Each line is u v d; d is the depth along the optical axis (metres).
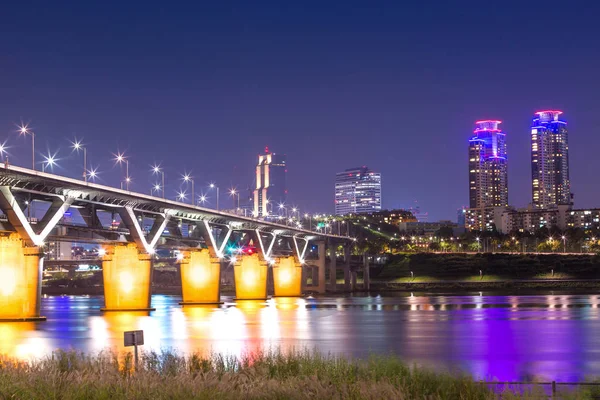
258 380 29.31
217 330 90.75
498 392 32.22
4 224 96.62
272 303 173.25
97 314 125.56
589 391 33.41
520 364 57.38
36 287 97.62
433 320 109.25
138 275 128.00
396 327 95.75
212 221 159.25
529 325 97.62
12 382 27.92
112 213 123.81
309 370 33.22
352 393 27.36
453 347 70.31
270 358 36.53
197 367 34.88
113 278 128.50
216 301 157.50
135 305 128.38
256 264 189.12
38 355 60.22
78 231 111.75
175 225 150.12
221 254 162.50
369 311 135.38
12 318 97.00
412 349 68.50
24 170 90.69
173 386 27.33
